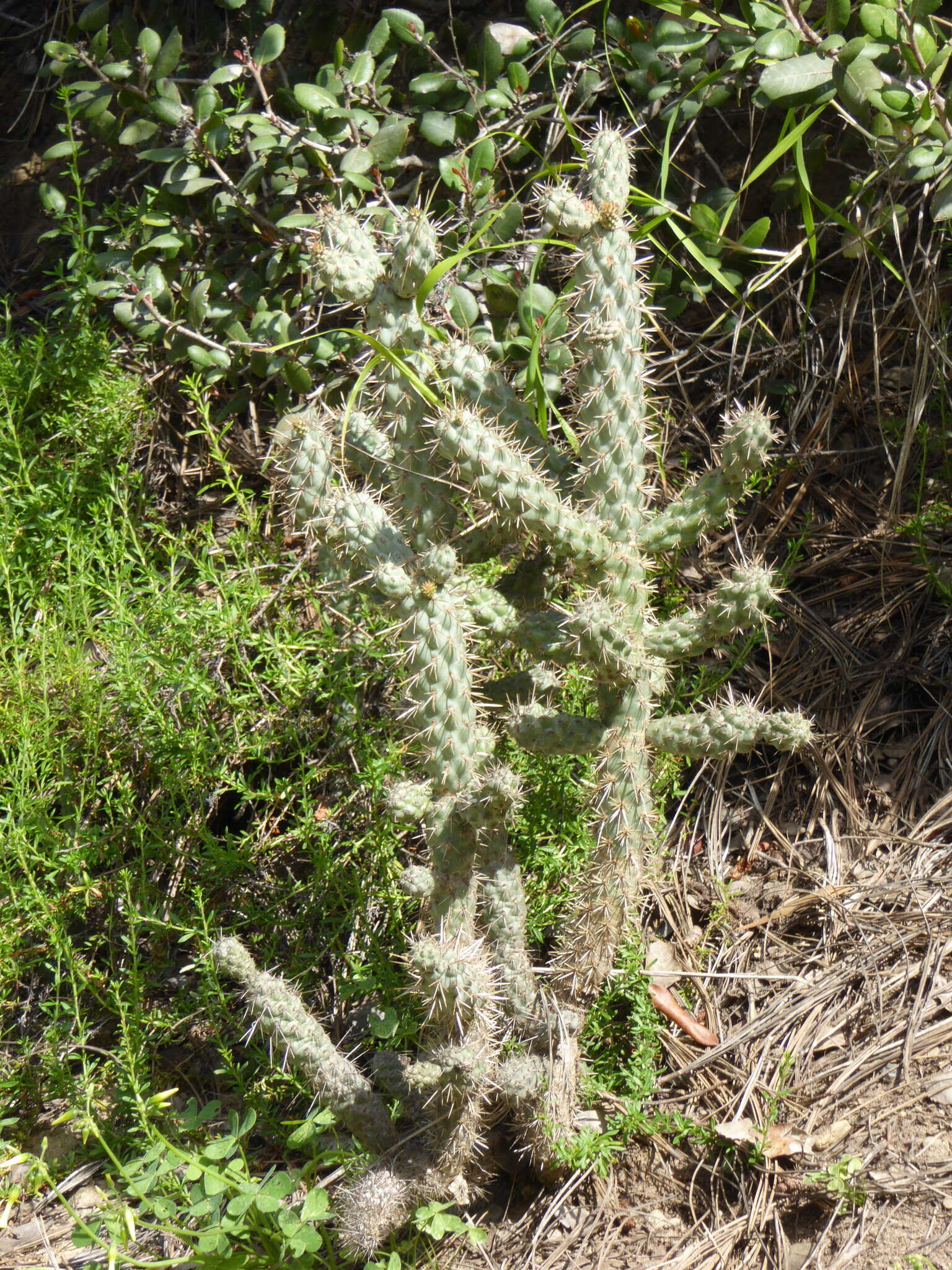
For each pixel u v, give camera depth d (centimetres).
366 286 114
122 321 163
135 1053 132
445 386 118
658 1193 126
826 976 134
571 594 144
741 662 149
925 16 133
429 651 110
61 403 172
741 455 115
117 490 164
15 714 144
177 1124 131
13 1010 144
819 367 161
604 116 160
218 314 162
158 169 196
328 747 152
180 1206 128
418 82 156
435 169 166
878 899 138
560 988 127
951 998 129
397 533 113
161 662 141
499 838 123
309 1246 114
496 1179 131
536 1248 124
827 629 156
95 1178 133
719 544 161
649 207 155
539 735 116
